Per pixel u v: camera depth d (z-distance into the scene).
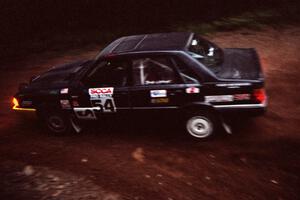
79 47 12.02
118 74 5.25
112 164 4.95
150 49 5.11
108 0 15.66
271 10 13.68
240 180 4.34
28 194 4.38
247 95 4.76
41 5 15.77
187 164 4.78
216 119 5.17
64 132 6.03
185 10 14.69
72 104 5.64
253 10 13.89
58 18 15.11
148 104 5.22
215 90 4.85
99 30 13.73
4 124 6.69
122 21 14.32
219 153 4.96
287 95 6.68
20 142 5.92
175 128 5.82
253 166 4.59
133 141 5.58
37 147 5.70
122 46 5.50
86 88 5.45
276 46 9.84
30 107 6.00
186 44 5.15
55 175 4.77
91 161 5.09
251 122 5.73
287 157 4.71
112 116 5.55
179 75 4.97
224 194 4.11
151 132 5.80
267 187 4.17
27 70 10.12
